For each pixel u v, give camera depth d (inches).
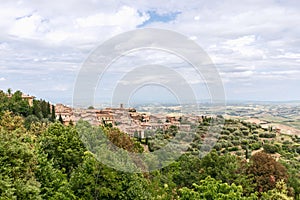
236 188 886.4
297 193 1305.4
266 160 1331.2
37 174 888.3
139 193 935.0
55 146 1190.3
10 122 1594.5
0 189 637.9
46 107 2839.6
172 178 1122.0
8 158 740.7
